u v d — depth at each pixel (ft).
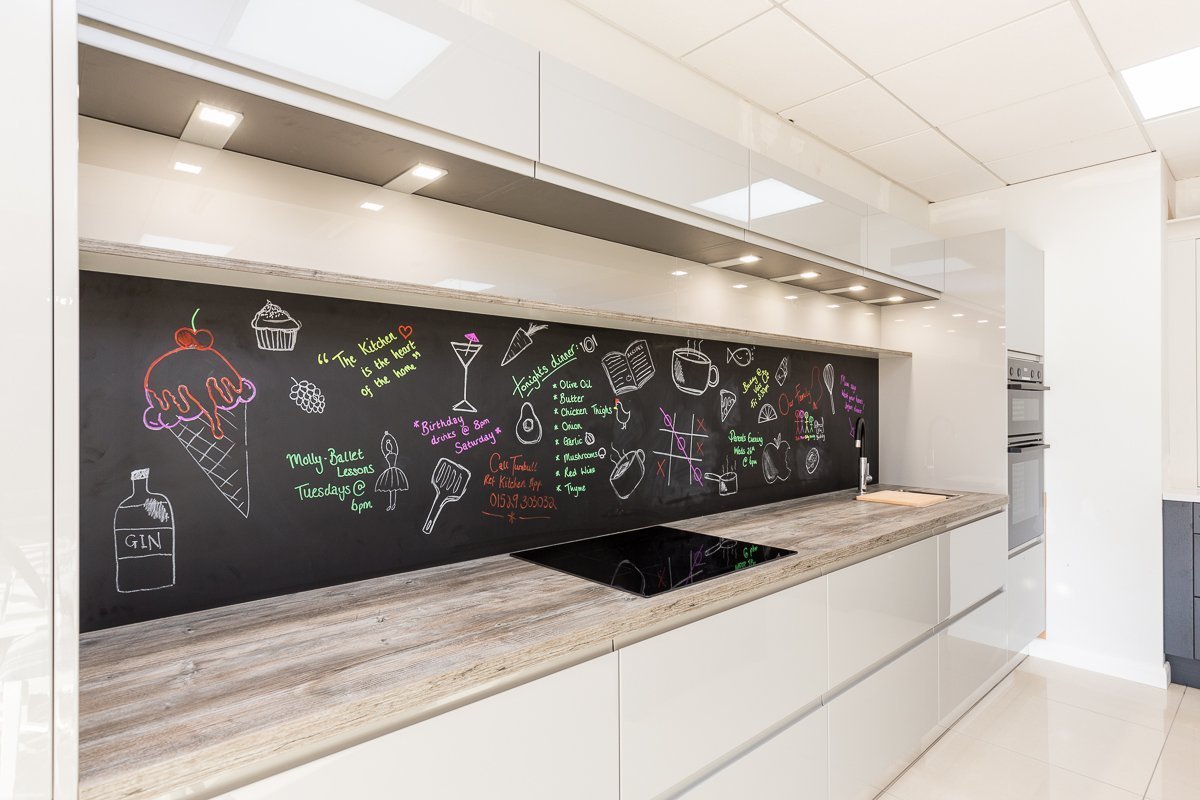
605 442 7.11
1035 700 9.60
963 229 12.17
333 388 5.10
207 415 4.51
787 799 5.85
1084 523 10.85
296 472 4.91
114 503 4.16
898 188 11.68
